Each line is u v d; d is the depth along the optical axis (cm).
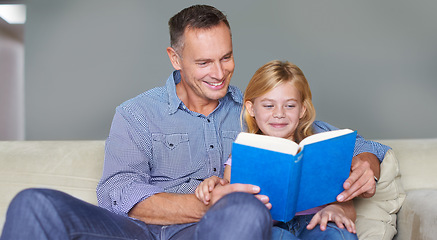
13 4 416
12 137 438
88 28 415
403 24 404
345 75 410
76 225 103
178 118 150
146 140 146
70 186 158
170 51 153
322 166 116
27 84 422
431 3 400
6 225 98
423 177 164
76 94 420
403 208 153
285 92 142
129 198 129
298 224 135
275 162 107
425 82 410
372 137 413
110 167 139
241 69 406
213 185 119
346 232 119
